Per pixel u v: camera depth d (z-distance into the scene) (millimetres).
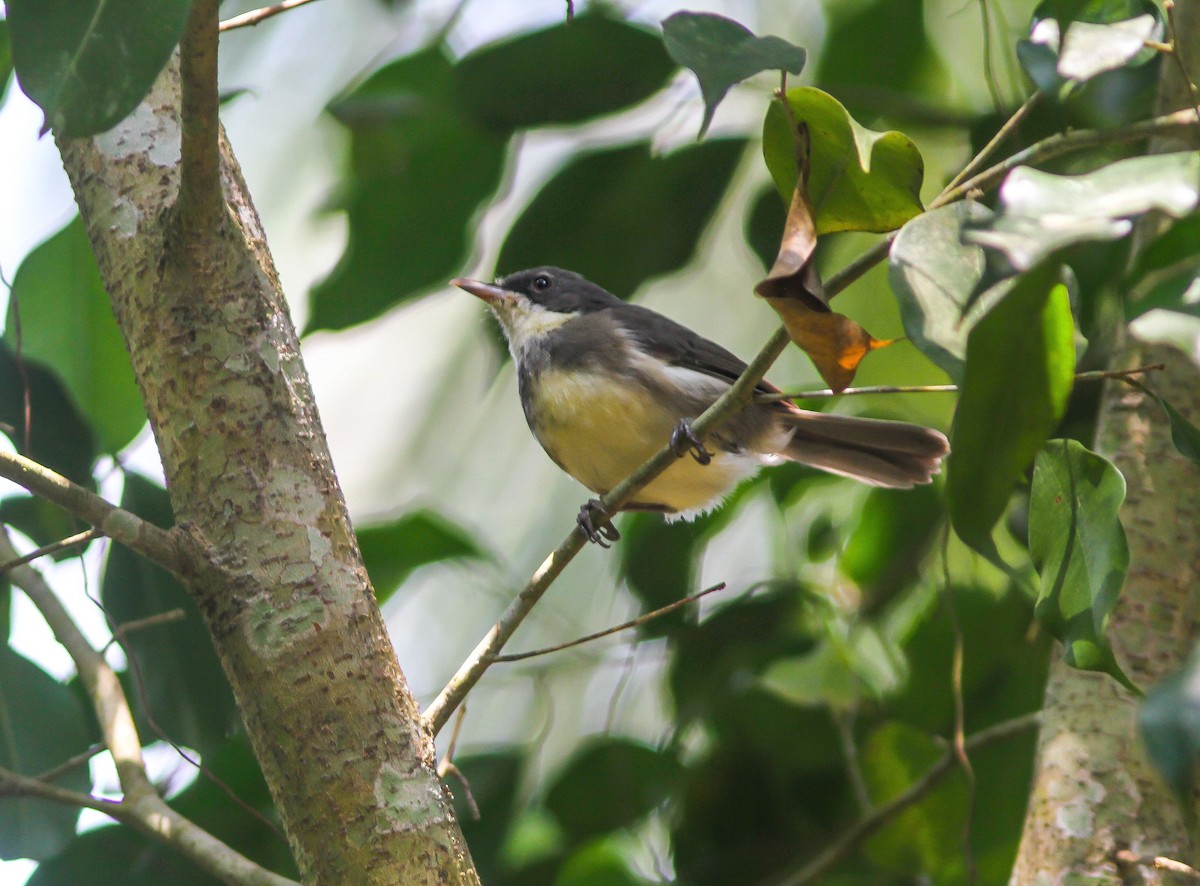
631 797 8148
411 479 10617
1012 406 3895
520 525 10492
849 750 8070
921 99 8844
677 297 10859
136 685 6867
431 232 8250
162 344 5031
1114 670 4258
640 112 9094
